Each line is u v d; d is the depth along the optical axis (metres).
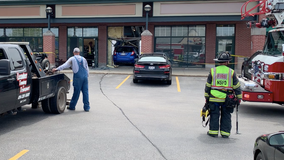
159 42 22.31
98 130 6.89
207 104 6.48
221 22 21.20
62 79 8.77
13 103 6.65
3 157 5.19
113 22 20.81
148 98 11.39
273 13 9.60
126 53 22.42
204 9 19.50
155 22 22.09
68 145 5.84
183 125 7.50
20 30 23.86
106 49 23.02
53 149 5.61
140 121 7.80
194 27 21.81
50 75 8.38
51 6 21.23
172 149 5.71
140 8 20.22
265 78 8.84
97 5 20.67
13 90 6.57
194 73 18.86
